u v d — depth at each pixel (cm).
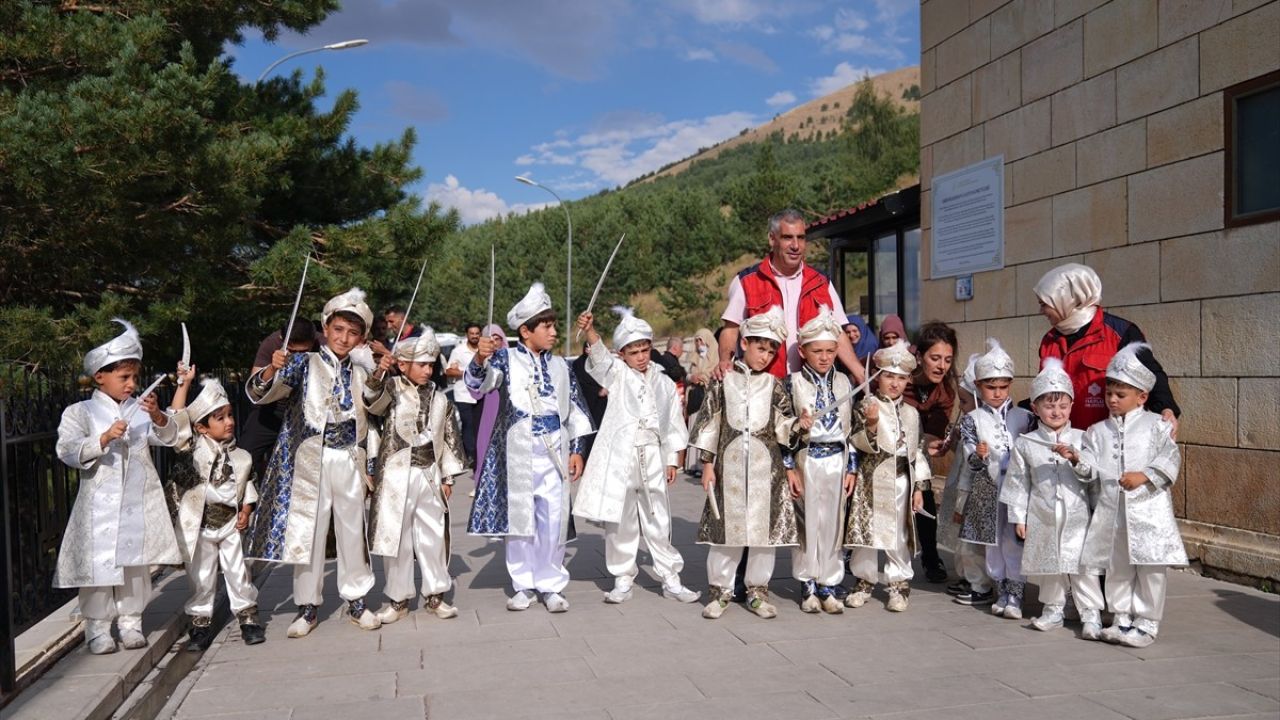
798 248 618
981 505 577
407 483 574
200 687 462
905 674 462
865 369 617
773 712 412
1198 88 673
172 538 477
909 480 592
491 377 606
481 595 657
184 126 932
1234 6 643
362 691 451
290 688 458
